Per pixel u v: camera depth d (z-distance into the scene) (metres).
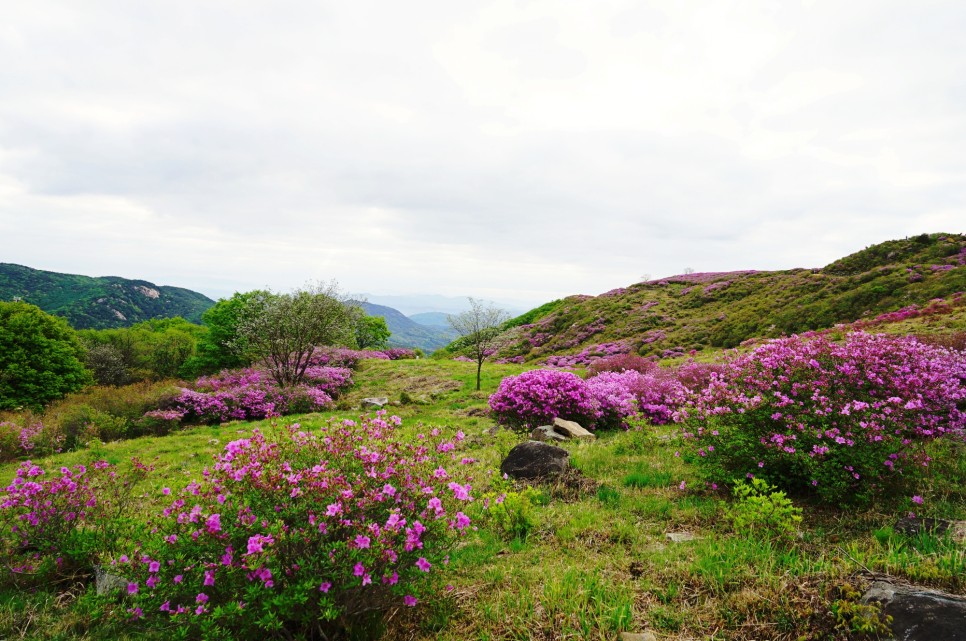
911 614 3.10
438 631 4.00
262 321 25.39
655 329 47.78
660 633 3.72
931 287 31.81
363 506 3.70
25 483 5.39
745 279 56.78
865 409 5.94
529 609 4.16
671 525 5.89
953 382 8.01
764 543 4.90
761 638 3.54
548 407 13.42
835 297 37.75
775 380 7.00
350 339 28.05
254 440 4.44
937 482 5.78
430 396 23.72
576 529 5.89
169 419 19.06
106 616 4.35
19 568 5.05
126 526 5.54
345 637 3.87
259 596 3.38
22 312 35.53
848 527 5.20
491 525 6.20
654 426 13.38
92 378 37.91
